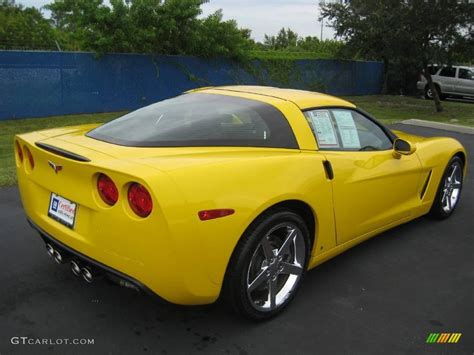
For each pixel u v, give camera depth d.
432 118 16.30
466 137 10.95
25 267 3.56
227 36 17.39
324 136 3.36
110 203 2.50
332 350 2.70
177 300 2.53
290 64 20.45
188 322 2.92
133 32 15.12
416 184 4.27
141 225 2.37
